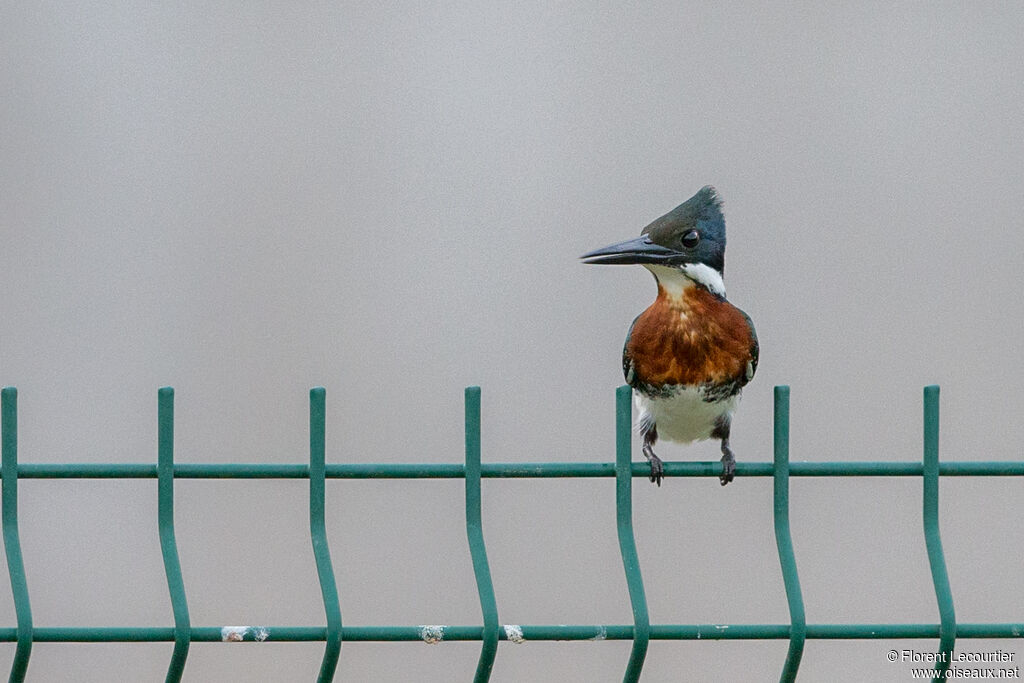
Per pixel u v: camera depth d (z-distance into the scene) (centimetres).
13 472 709
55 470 712
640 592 726
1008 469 738
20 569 707
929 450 738
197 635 709
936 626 733
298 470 718
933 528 741
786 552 743
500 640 718
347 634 713
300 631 713
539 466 735
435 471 725
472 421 725
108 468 715
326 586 713
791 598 732
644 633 721
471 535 728
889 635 736
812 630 729
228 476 719
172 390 716
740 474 764
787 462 751
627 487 743
